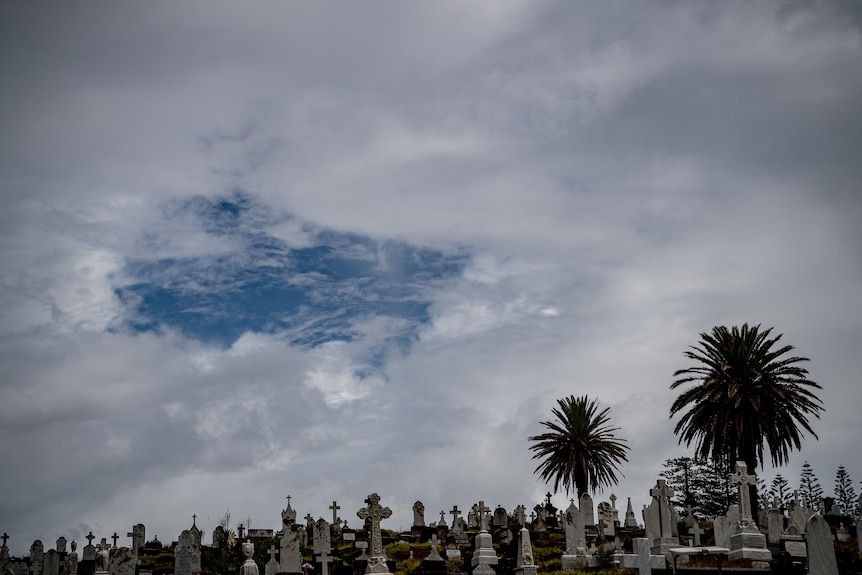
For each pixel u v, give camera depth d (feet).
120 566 151.02
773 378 208.85
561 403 272.31
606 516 207.92
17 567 176.55
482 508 230.27
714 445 213.25
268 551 180.55
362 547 188.65
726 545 151.33
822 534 88.22
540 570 158.51
